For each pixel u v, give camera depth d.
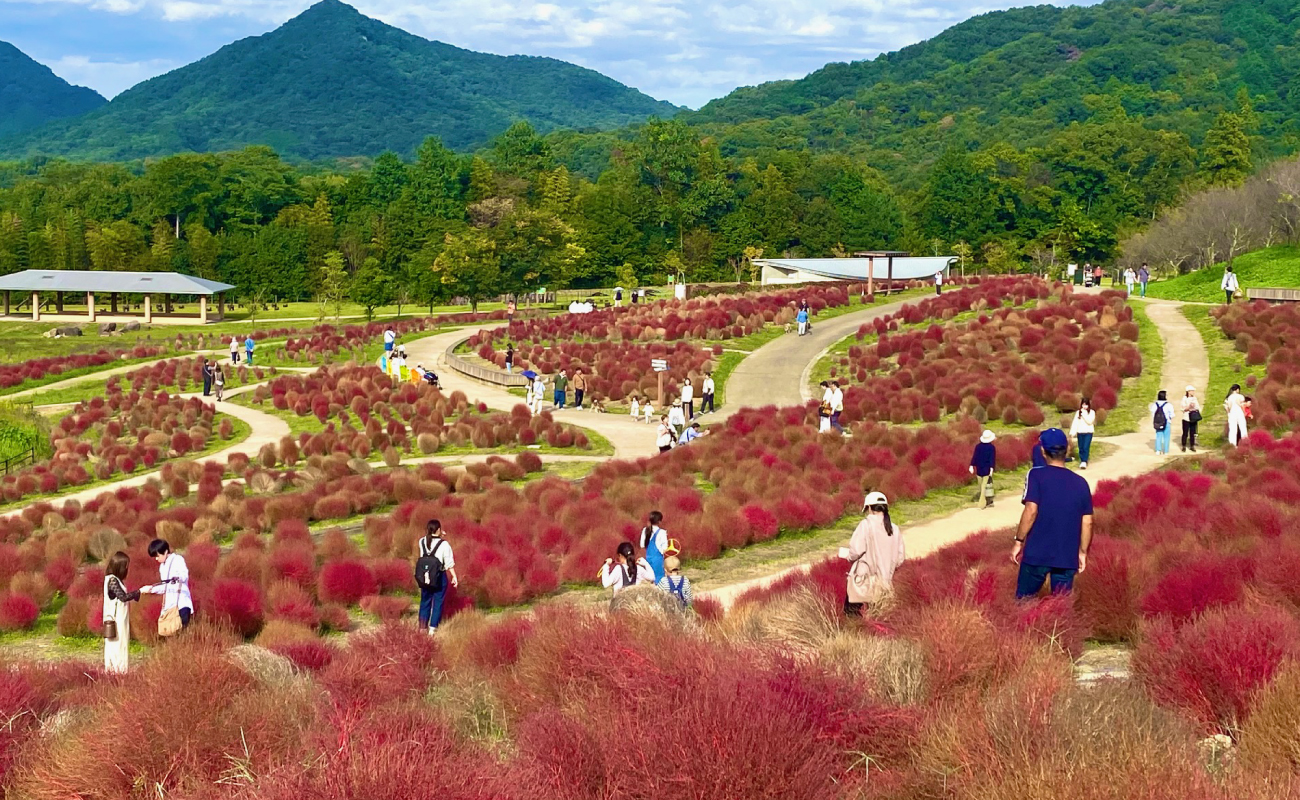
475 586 20.89
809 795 6.11
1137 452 35.12
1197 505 21.27
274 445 44.00
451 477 35.22
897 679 8.21
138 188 177.38
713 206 163.88
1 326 112.81
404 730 7.23
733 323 73.19
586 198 159.25
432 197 172.25
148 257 141.88
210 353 85.38
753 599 15.28
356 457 42.12
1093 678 9.34
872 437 38.16
